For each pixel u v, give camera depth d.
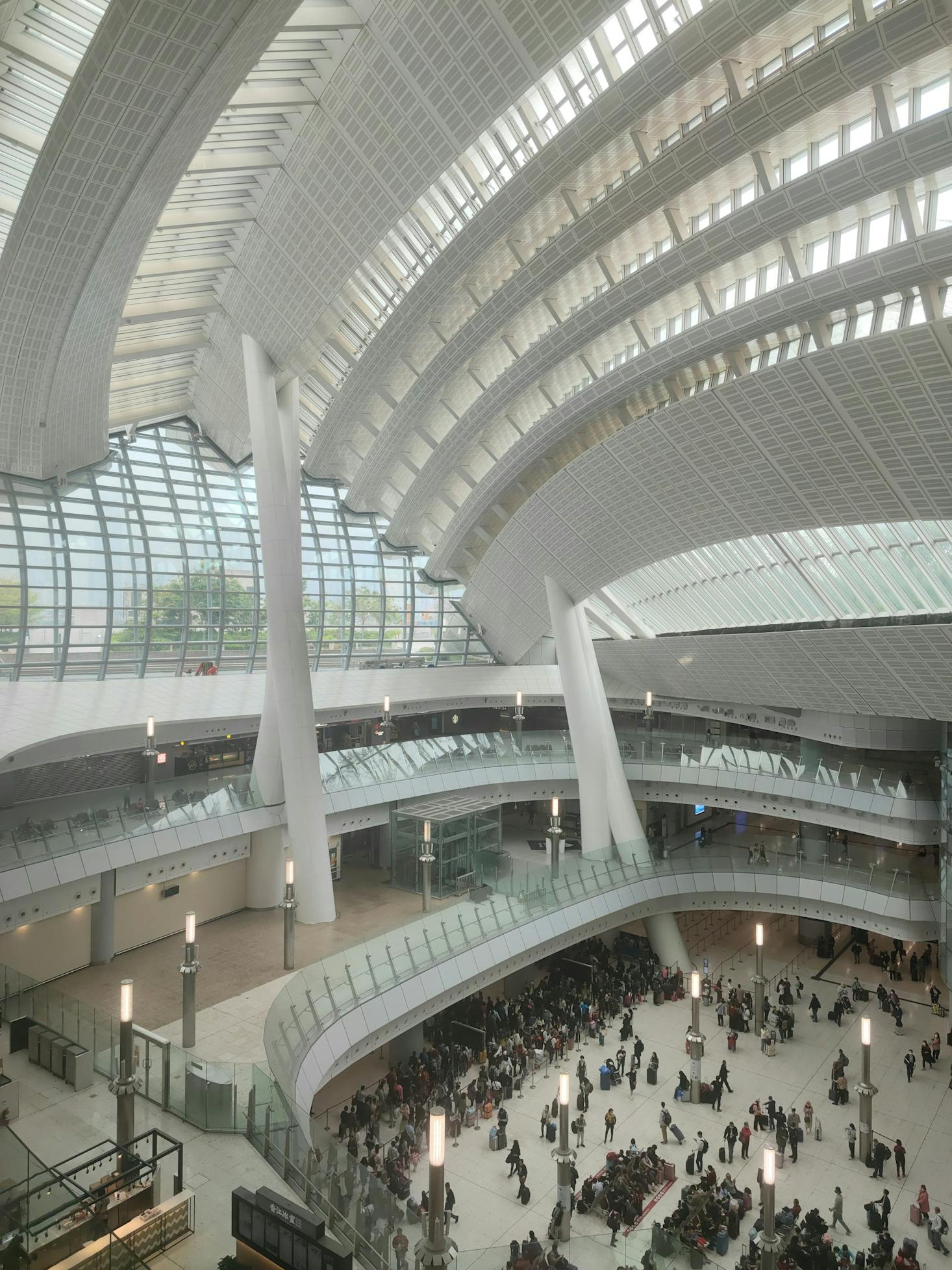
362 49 17.73
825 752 36.75
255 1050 18.56
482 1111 21.88
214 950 24.78
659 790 36.53
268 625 26.97
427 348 29.02
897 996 29.47
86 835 22.20
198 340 30.45
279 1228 10.12
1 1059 15.75
